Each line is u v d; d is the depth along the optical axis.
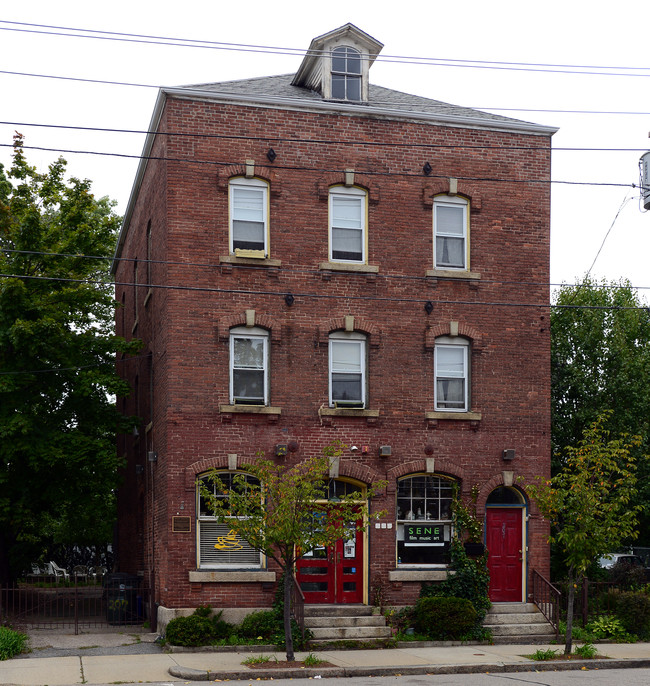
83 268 24.95
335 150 22.39
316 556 21.56
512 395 23.05
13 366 23.81
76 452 23.19
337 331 22.19
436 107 24.44
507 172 23.56
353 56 23.31
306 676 16.66
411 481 22.48
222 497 20.98
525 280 23.42
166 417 20.78
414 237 22.77
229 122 21.72
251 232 21.81
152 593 21.55
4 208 24.61
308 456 21.52
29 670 16.58
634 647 20.23
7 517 23.73
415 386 22.42
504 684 15.62
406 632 20.81
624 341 29.86
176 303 21.03
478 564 21.88
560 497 18.84
